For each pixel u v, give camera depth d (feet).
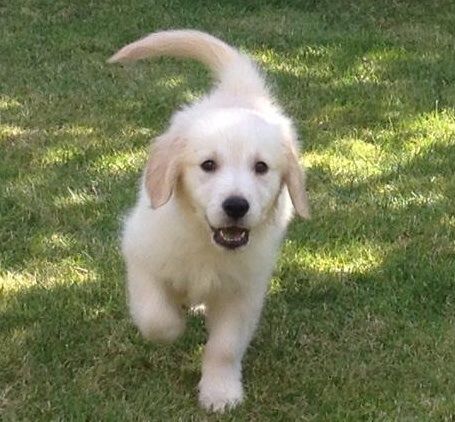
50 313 18.34
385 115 29.14
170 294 16.81
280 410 16.12
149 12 38.01
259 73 20.63
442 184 24.86
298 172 16.26
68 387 16.30
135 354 17.48
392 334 18.49
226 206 14.84
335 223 22.48
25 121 27.37
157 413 15.76
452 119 29.07
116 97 29.40
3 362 16.81
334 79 32.04
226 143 15.35
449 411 16.12
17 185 23.40
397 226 22.48
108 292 19.15
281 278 20.30
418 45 35.81
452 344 18.11
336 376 17.12
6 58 32.53
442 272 20.47
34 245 20.80
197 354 17.79
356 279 20.39
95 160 25.07
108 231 21.47
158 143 16.07
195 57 19.10
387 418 15.88
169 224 16.02
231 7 39.24
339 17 39.09
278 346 18.11
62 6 38.22
